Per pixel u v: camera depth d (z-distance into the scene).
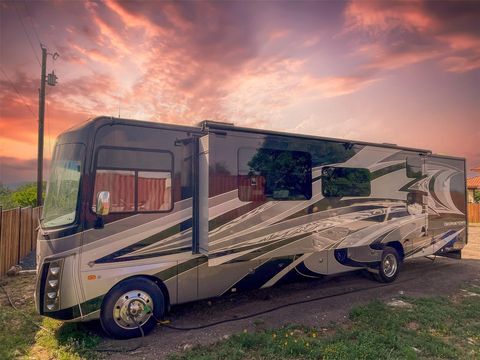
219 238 5.16
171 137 5.12
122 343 4.52
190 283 5.21
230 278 5.56
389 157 7.64
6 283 7.30
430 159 8.62
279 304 6.17
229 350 4.22
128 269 4.72
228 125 5.41
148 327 4.82
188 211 5.23
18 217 9.33
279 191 5.88
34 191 16.39
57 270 4.36
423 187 8.40
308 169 6.28
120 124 4.75
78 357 4.09
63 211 4.65
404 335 4.74
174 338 4.69
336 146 6.70
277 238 5.82
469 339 4.74
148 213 4.89
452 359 4.14
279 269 6.06
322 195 6.46
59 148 5.02
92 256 4.49
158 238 4.96
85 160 4.50
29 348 4.35
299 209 6.11
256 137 5.66
